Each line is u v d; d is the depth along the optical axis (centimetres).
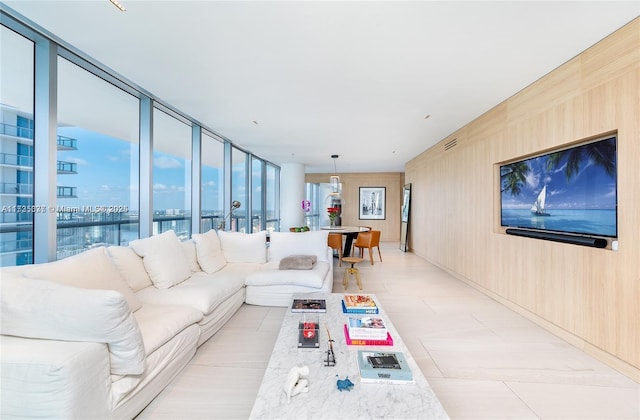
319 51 250
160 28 217
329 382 150
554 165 299
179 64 273
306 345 186
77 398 134
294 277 359
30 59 229
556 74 284
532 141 320
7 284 149
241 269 400
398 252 823
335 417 124
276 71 287
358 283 455
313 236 449
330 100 364
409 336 285
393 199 1096
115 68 280
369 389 144
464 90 336
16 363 131
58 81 261
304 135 541
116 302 145
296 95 348
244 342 268
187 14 201
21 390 131
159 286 282
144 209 351
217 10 196
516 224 362
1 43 213
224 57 260
